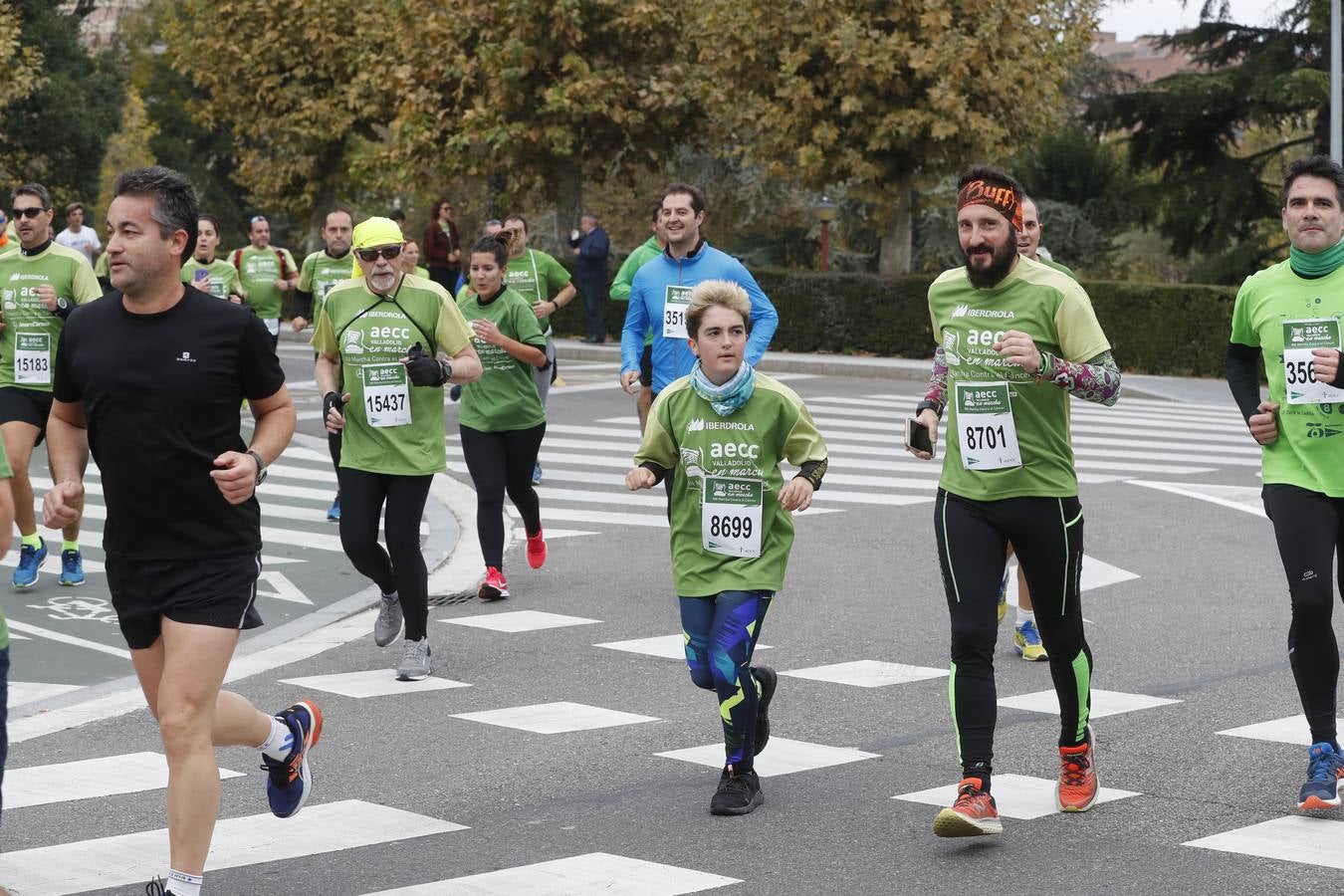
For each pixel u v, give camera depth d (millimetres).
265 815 5562
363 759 6312
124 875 4926
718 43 27656
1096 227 40500
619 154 33406
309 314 13008
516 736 6652
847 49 25781
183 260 4500
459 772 6117
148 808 5672
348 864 5020
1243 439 17547
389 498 7621
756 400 5555
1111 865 4938
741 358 5539
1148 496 13570
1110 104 39031
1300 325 5652
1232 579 10195
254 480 4422
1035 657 8031
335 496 13633
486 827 5402
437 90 31109
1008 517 5312
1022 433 5301
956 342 5383
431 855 5102
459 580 10109
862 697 7305
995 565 5281
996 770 6070
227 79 37531
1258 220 39281
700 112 30875
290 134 37156
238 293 15641
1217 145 39438
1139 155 39750
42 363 9633
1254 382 5961
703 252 8906
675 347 8930
